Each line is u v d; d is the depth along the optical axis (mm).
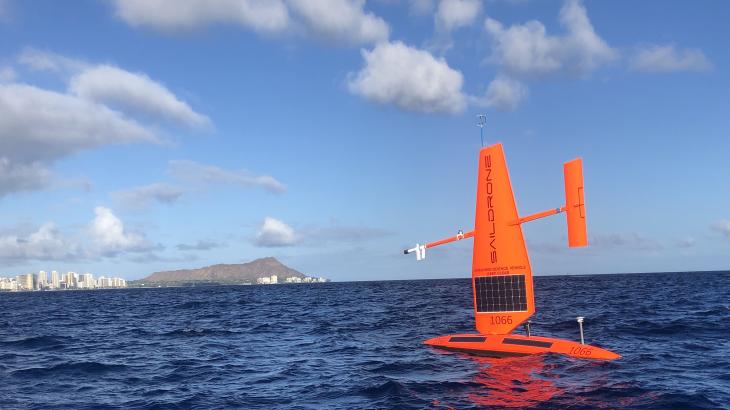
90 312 56562
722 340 20641
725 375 14391
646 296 52031
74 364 19281
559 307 39125
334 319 36594
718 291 60062
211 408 12672
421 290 99875
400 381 14531
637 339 21250
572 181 15461
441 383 14055
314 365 18000
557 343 16812
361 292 104688
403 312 40625
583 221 15172
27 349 24109
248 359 19906
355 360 18641
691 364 15891
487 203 17500
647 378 13984
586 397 12344
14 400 13938
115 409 12898
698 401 11828
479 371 15125
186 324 36531
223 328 32438
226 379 16125
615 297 51719
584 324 26453
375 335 25875
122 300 97188
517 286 17047
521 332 23891
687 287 74312
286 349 22266
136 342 26250
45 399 14031
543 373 14500
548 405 11820
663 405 11602
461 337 18734
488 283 17625
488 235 17516
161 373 17438
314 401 13039
